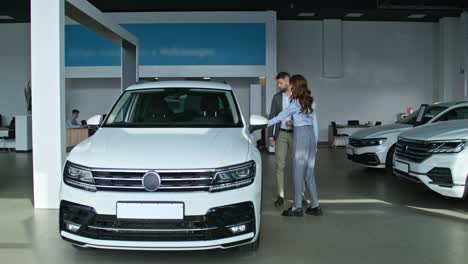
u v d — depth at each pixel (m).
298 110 4.50
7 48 14.47
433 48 14.91
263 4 12.29
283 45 14.58
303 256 3.44
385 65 14.84
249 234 3.04
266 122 4.14
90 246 2.95
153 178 2.88
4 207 5.12
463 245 3.70
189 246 2.86
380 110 14.89
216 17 12.23
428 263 3.27
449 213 4.82
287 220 4.55
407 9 12.86
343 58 14.76
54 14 5.00
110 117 4.10
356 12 13.31
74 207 2.97
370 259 3.37
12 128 12.59
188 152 3.07
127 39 8.19
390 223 4.42
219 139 3.39
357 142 7.77
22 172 8.06
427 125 5.82
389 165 7.43
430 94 14.83
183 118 4.06
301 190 4.68
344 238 3.91
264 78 12.56
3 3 12.26
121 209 2.86
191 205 2.87
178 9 12.56
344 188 6.37
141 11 12.68
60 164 5.03
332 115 14.83
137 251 3.54
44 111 5.02
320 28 14.61
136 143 3.28
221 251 3.54
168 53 12.30
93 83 14.17
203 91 4.39
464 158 4.77
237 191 2.99
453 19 14.15
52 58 5.02
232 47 12.25
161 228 2.87
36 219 4.57
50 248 3.62
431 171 4.99
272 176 7.62
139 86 4.52
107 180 2.92
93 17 6.18
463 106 7.09
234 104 4.27
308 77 14.66
